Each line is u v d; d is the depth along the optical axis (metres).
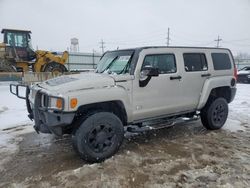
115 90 3.84
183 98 4.78
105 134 3.80
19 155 4.10
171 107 4.63
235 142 4.64
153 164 3.69
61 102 3.40
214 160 3.81
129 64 4.21
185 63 4.81
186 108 4.91
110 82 3.85
